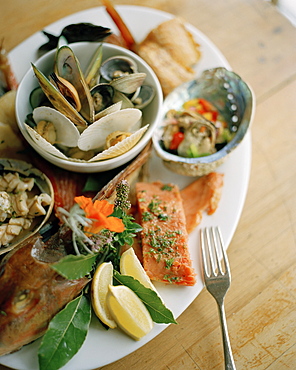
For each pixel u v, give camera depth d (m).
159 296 0.46
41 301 0.41
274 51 0.67
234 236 0.54
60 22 0.63
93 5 0.69
